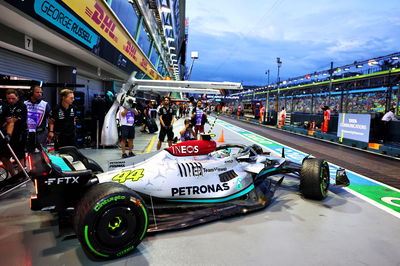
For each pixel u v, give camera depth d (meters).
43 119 4.81
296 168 4.37
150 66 18.83
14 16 4.67
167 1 18.36
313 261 2.36
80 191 2.44
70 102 4.72
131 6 11.81
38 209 2.29
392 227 3.17
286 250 2.53
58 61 7.64
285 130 18.19
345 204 3.96
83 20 6.62
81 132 7.70
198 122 9.62
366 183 5.25
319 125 16.22
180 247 2.52
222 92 6.42
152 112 13.43
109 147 7.85
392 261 2.41
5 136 3.50
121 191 2.21
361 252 2.55
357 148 10.31
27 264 2.16
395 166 7.12
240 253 2.45
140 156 3.20
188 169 3.28
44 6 5.00
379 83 21.77
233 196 3.50
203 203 3.26
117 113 8.06
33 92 4.52
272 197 4.06
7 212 3.18
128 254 2.36
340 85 26.84
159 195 2.97
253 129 17.95
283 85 42.69
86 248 2.11
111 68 11.09
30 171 2.36
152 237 2.69
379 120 11.28
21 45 5.77
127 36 10.97
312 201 4.05
